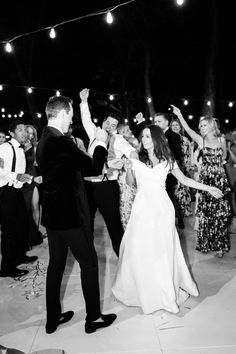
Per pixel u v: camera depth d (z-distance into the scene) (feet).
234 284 10.96
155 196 9.53
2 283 11.66
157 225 9.34
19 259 13.24
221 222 13.07
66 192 7.97
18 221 12.92
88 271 8.34
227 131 17.93
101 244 15.15
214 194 10.00
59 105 8.14
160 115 15.88
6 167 11.93
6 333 8.72
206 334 8.38
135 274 9.26
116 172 12.02
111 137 12.28
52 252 8.42
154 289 9.22
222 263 12.71
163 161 9.65
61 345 8.16
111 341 8.25
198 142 13.97
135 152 10.71
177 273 9.83
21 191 12.76
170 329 8.63
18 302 10.32
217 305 9.68
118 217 12.38
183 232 16.63
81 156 7.70
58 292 8.61
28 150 14.76
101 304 9.92
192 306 9.66
